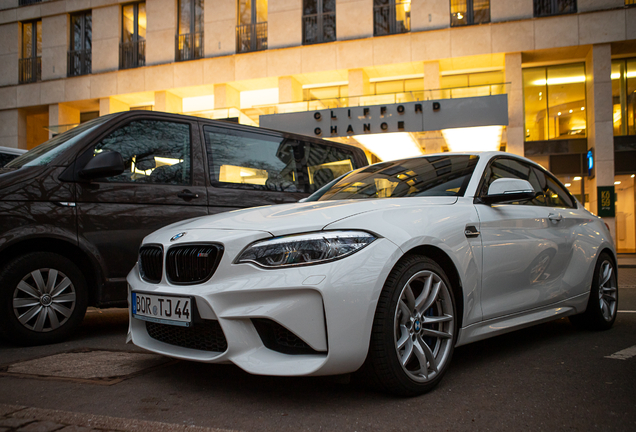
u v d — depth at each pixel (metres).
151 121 4.17
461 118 14.96
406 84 18.70
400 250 2.31
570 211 3.85
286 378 2.64
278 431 1.94
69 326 3.66
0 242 3.32
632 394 2.36
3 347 3.52
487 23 16.78
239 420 2.05
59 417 2.07
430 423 2.02
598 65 16.30
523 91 17.84
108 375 2.72
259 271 2.21
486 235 2.84
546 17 16.48
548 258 3.35
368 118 15.55
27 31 21.75
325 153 5.47
